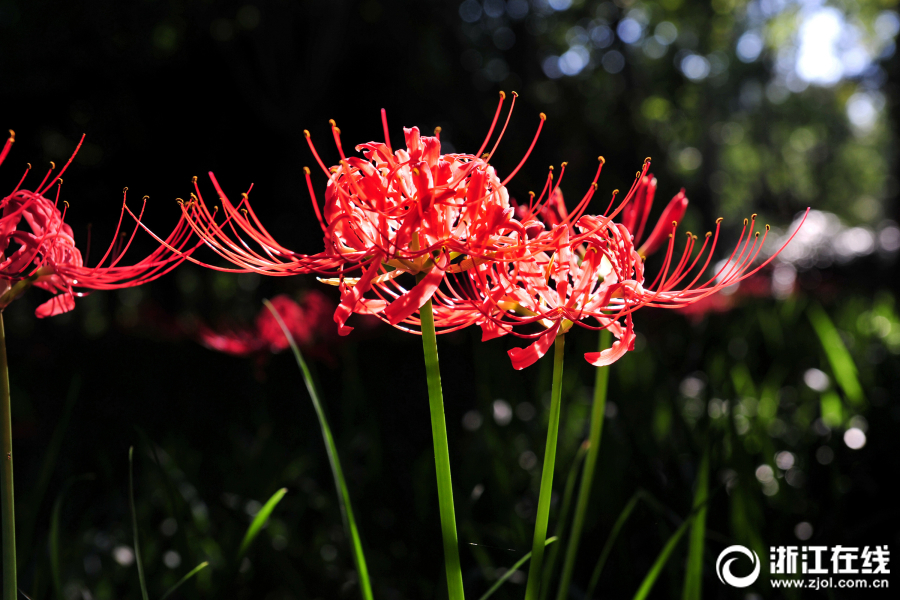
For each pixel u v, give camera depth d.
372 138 11.34
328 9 10.66
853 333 5.45
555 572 2.33
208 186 10.93
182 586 2.12
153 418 4.41
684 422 2.74
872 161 38.69
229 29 10.50
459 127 10.89
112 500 2.98
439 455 1.23
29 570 2.38
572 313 1.24
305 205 10.74
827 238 18.66
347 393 3.50
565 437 3.20
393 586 2.51
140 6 9.45
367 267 1.26
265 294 8.98
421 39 11.07
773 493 2.75
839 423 3.19
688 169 21.00
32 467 3.74
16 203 1.36
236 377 4.72
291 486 2.99
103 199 10.45
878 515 2.40
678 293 1.32
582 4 14.13
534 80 12.17
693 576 1.70
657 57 17.44
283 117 10.91
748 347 4.79
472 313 1.31
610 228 1.33
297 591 2.28
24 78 9.41
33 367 6.12
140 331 6.82
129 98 10.37
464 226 1.24
